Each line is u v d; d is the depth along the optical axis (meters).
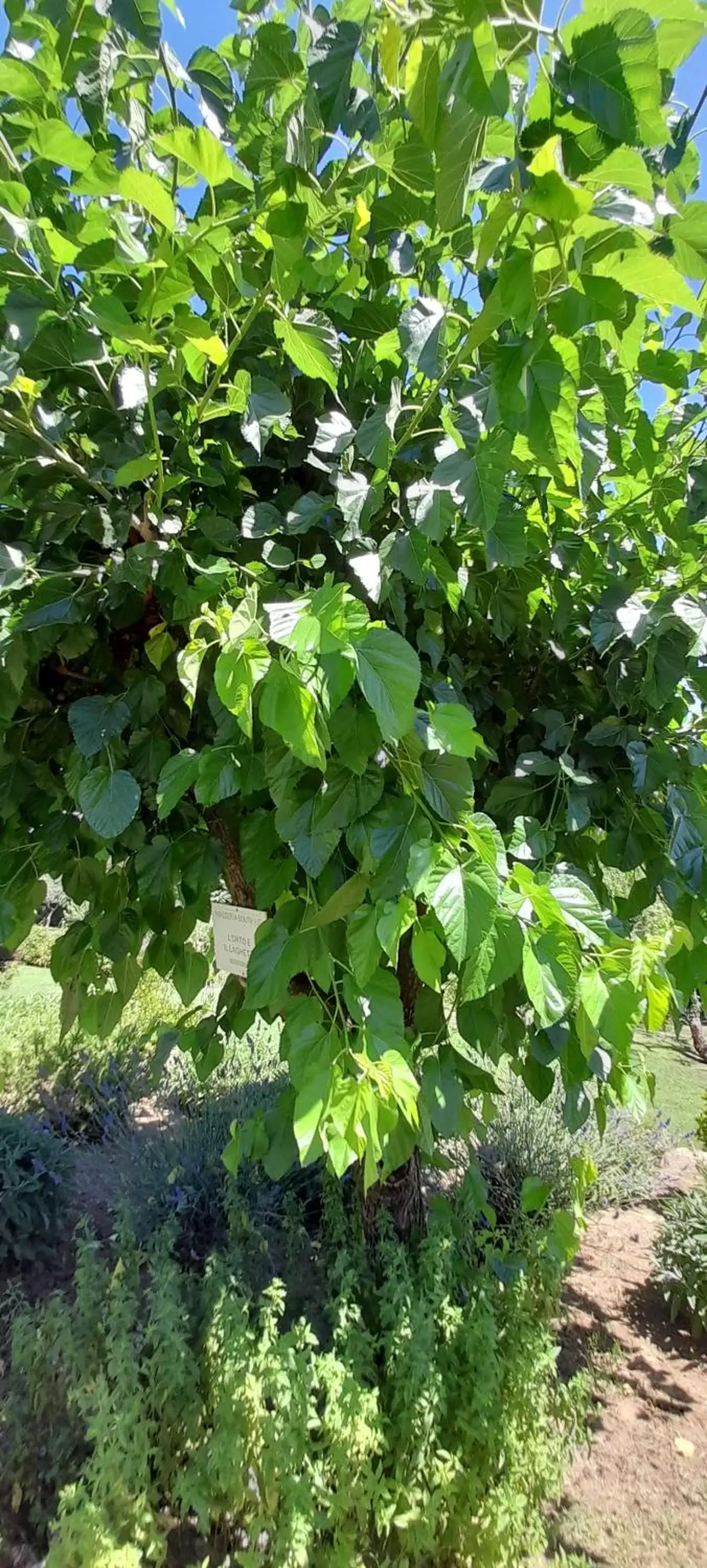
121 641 1.80
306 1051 1.18
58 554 1.51
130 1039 5.09
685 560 1.84
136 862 1.74
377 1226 2.54
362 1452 1.72
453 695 1.54
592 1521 2.20
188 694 1.10
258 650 0.94
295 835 1.24
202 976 2.01
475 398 1.30
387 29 0.79
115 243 1.18
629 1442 2.51
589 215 0.74
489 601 1.85
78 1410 2.05
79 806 1.45
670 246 0.97
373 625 1.00
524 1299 2.11
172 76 1.41
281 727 0.91
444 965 1.55
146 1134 4.15
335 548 1.67
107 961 2.49
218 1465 1.74
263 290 1.19
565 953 1.04
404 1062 1.08
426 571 1.44
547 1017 1.00
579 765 1.89
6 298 1.29
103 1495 1.69
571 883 1.28
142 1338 2.22
